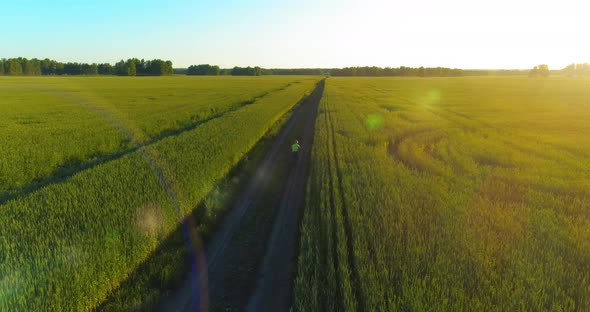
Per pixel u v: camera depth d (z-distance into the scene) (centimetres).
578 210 1175
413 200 1203
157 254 1012
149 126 3084
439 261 803
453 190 1355
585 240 936
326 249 936
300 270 827
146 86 9631
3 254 809
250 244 1116
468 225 1015
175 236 1094
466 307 653
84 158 2077
